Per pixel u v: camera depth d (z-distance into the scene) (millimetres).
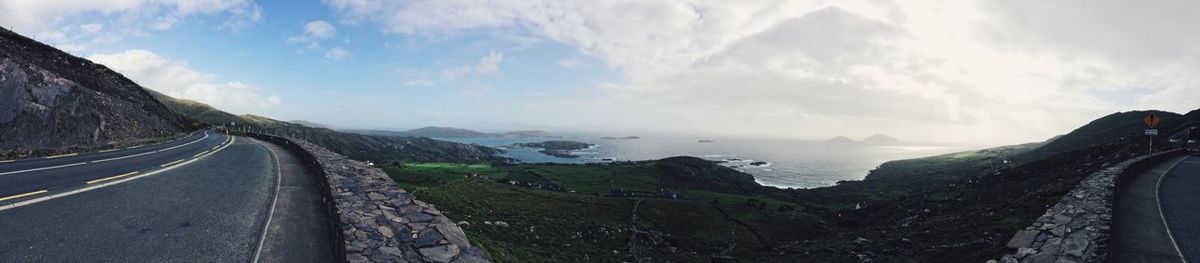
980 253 21141
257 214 14898
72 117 47062
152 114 75062
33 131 40938
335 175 20609
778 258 45812
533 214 63594
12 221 12008
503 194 87688
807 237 75812
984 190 65312
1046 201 27969
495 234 38094
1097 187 23844
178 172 23688
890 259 29391
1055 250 14789
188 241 11617
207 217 14117
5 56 44938
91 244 10773
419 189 64688
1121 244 15812
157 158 31297
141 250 10672
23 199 14617
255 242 11953
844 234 64000
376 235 12445
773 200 137875
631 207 94375
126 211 14125
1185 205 22062
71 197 15508
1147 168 37406
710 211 98500
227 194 18031
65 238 11039
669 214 91188
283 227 13523
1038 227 17422
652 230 73688
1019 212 28516
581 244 47000
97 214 13484
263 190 19422
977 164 192500
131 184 18984
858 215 95875
